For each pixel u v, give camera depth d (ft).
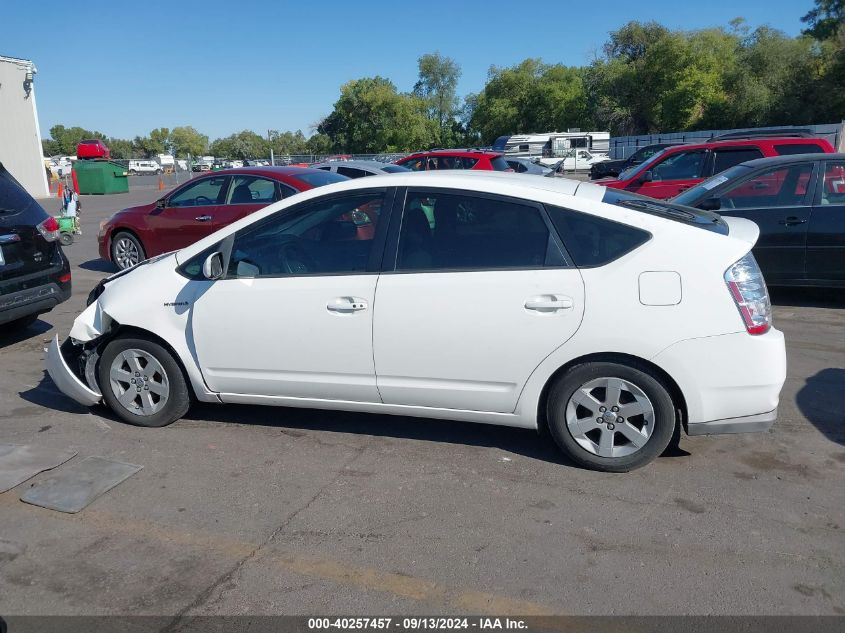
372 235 13.52
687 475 12.96
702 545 10.74
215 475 13.25
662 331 12.06
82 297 29.58
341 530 11.32
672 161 35.63
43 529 11.42
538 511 11.80
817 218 24.00
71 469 13.48
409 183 13.52
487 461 13.69
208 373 14.66
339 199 13.84
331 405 14.23
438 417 13.67
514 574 10.13
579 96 182.60
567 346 12.43
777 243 24.56
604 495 12.28
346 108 196.13
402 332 13.14
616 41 184.75
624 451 12.82
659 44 159.74
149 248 32.91
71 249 45.44
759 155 34.04
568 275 12.39
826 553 10.48
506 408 13.16
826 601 9.43
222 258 14.06
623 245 12.32
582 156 127.75
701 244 12.10
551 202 12.71
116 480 13.02
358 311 13.34
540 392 12.92
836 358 19.61
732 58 153.99
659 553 10.56
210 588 9.91
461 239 13.05
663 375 12.41
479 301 12.69
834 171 24.18
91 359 15.69
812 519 11.42
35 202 21.77
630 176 37.17
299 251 14.02
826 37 169.58
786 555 10.45
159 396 15.26
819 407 16.11
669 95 155.74
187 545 10.96
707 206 25.35
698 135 135.74
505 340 12.67
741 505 11.87
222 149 299.38
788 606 9.35
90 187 103.09
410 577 10.10
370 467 13.52
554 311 12.38
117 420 15.88
